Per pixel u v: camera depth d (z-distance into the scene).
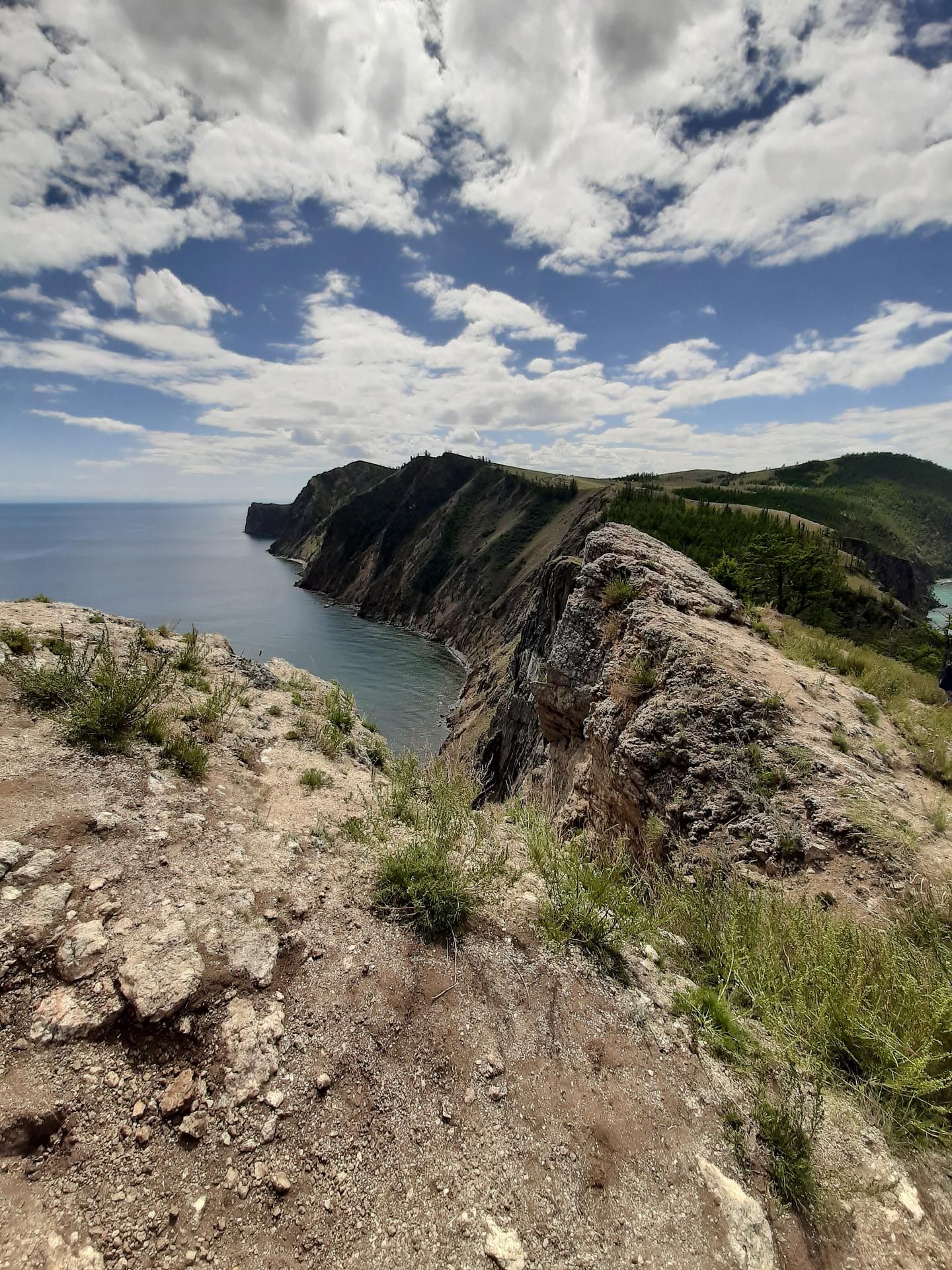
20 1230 2.21
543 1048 3.38
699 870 6.60
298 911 3.92
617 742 9.24
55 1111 2.59
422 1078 3.07
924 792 7.64
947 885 5.40
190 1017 3.04
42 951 3.18
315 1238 2.37
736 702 8.37
